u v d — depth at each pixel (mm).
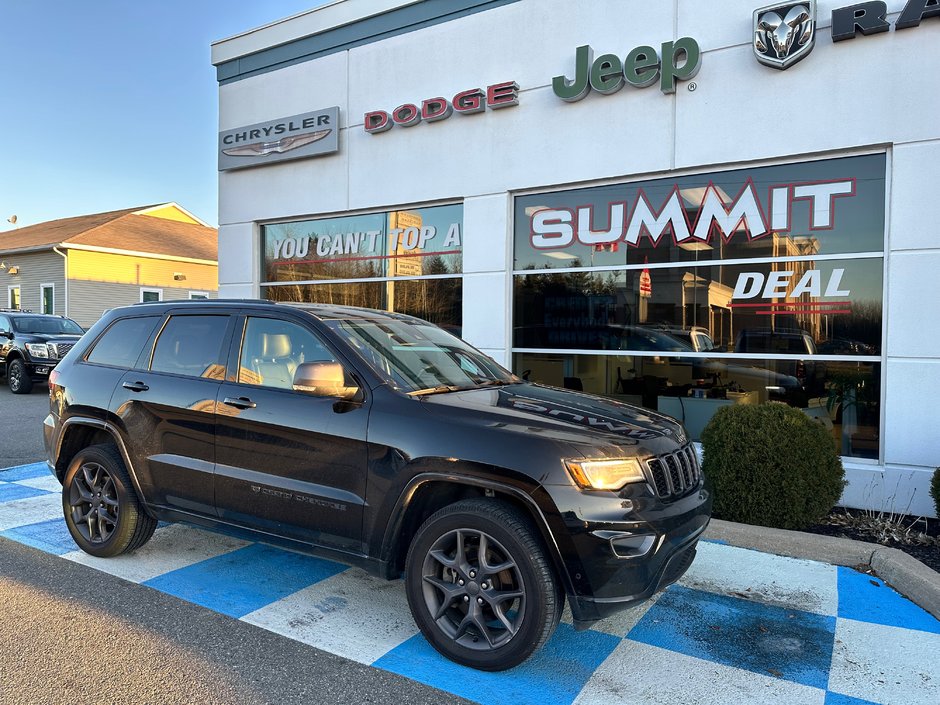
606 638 3570
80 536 4672
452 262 8539
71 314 23969
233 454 3934
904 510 5840
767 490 4941
